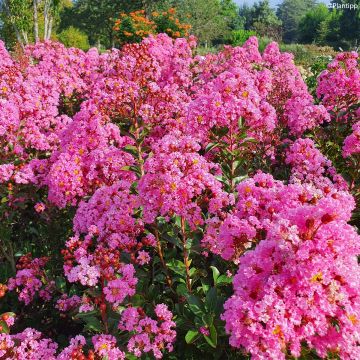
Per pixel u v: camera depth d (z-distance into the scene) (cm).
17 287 464
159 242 432
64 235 563
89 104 605
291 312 245
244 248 342
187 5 4547
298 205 319
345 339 245
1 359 328
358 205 525
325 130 707
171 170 371
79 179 521
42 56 1214
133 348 349
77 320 436
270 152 651
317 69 1509
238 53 1105
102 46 5925
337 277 250
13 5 2628
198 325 354
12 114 659
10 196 575
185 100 825
